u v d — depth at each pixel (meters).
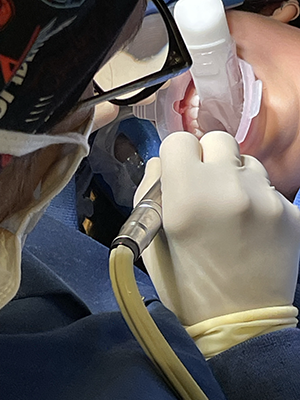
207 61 0.85
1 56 0.28
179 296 0.54
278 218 0.53
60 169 0.36
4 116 0.29
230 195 0.52
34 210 0.36
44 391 0.38
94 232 0.94
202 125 0.94
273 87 0.89
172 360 0.40
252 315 0.50
